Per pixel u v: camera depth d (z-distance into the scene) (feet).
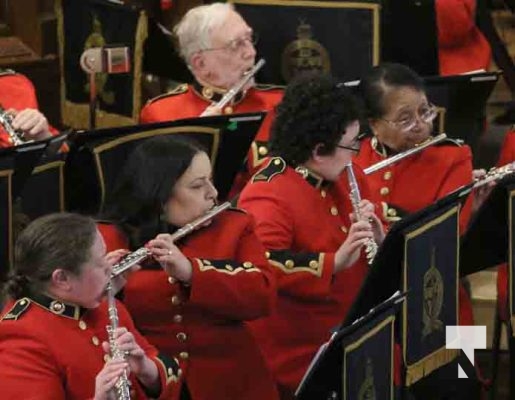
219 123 62.44
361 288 55.72
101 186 60.23
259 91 76.33
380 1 78.33
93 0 85.51
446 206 59.47
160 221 55.57
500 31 102.73
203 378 56.44
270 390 57.93
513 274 64.28
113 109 86.02
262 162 71.10
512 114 89.92
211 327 56.65
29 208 61.00
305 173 60.54
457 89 72.13
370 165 67.41
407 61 83.71
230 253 56.34
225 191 64.39
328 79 60.54
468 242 63.87
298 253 59.57
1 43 92.02
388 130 66.69
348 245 59.00
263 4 79.20
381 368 54.19
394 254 56.80
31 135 65.92
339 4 78.59
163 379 51.88
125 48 77.66
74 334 50.21
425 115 66.85
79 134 59.82
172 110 75.72
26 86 73.67
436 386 66.33
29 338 49.49
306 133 59.88
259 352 58.08
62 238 49.55
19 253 50.21
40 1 93.86
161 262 54.08
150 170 55.21
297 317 60.90
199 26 74.90
